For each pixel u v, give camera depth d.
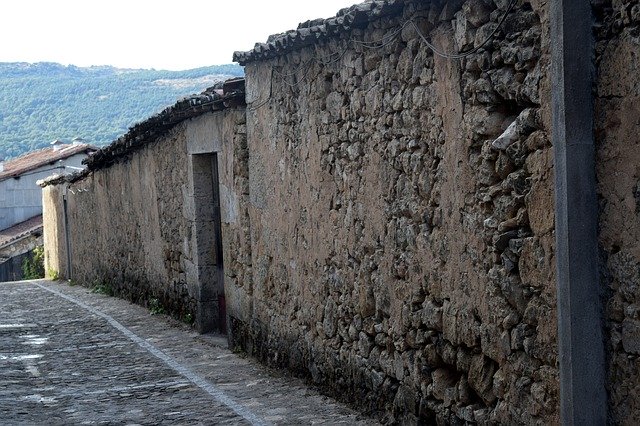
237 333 11.09
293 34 7.99
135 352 11.66
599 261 4.50
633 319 4.30
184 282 14.00
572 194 4.50
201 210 13.06
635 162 4.23
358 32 7.12
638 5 4.14
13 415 8.16
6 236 36.66
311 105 8.33
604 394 4.52
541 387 5.03
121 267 19.23
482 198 5.54
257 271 10.16
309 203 8.52
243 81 10.55
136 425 7.59
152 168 15.84
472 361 5.82
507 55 5.18
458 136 5.78
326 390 8.26
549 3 4.70
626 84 4.25
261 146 9.84
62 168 39.81
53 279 28.28
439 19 5.92
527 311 5.11
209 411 7.94
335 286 7.99
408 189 6.56
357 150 7.39
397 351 6.85
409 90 6.43
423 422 6.50
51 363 11.14
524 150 5.09
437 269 6.18
